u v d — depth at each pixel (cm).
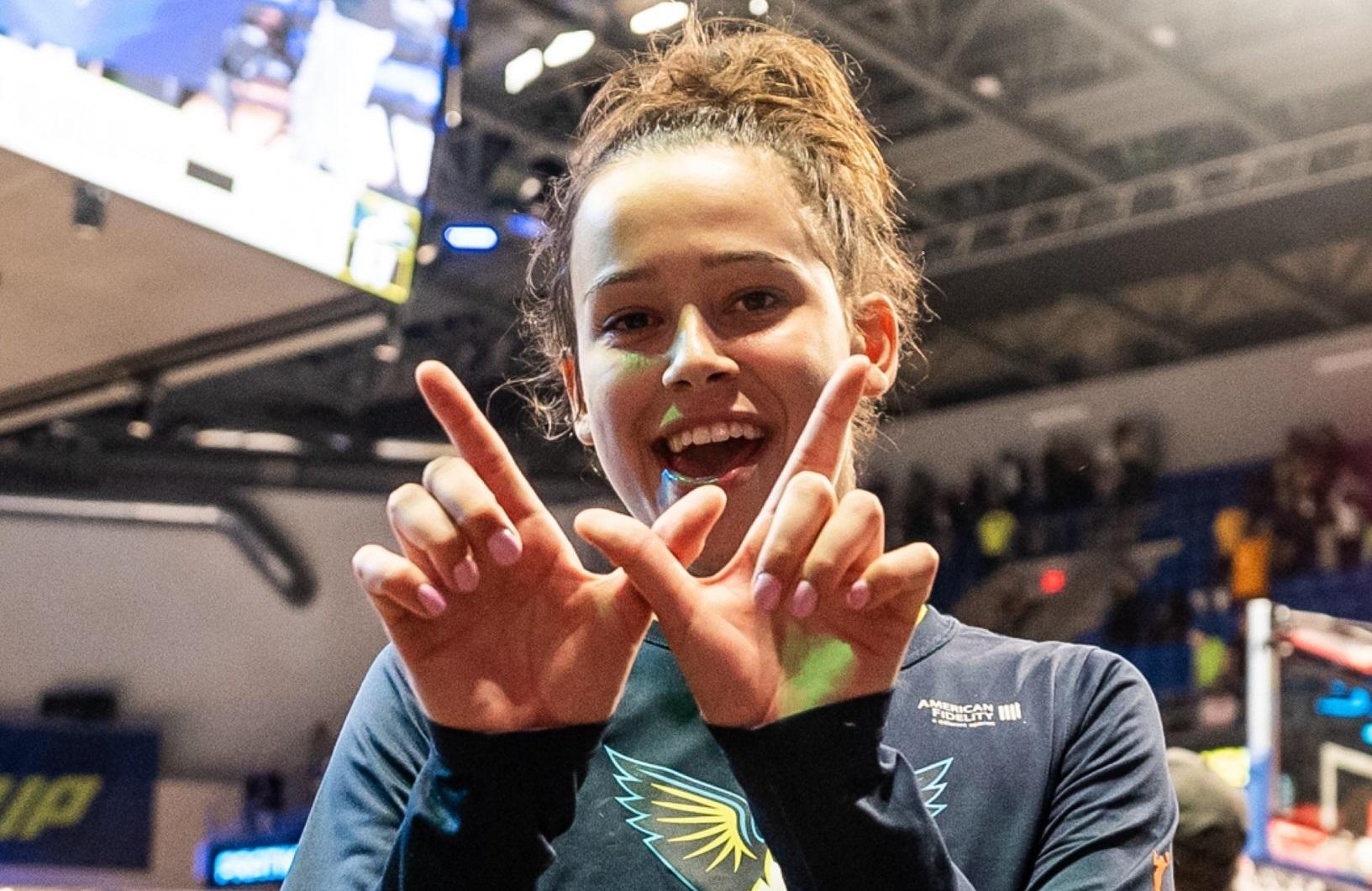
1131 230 1003
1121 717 128
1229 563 1131
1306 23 885
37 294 592
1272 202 953
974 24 871
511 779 103
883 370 149
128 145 465
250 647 1348
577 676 105
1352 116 977
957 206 1102
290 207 496
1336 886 348
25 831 1248
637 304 130
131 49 458
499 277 1080
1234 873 290
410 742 126
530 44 883
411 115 506
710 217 129
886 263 161
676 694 129
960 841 122
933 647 136
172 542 1348
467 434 105
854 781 102
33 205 512
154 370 666
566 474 1208
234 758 1327
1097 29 853
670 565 104
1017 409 1291
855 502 104
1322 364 1164
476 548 104
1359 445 1135
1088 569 1193
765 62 151
